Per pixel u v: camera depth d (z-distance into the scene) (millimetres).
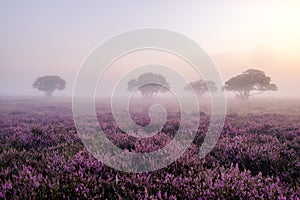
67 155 5117
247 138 7277
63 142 6707
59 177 3787
